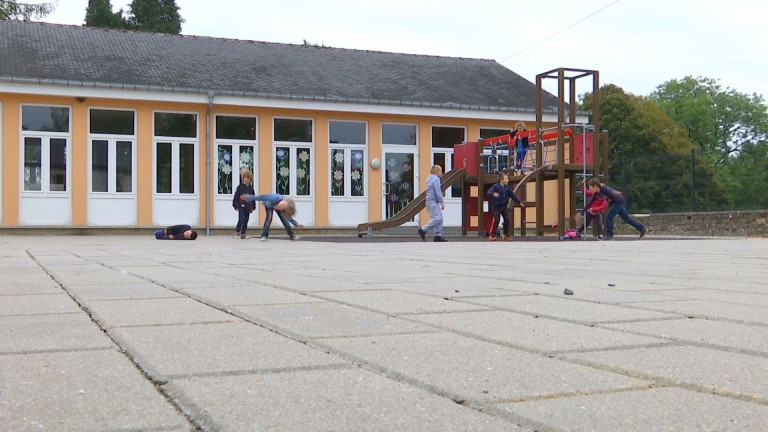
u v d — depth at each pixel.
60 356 2.92
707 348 3.10
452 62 29.22
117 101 21.45
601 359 2.85
